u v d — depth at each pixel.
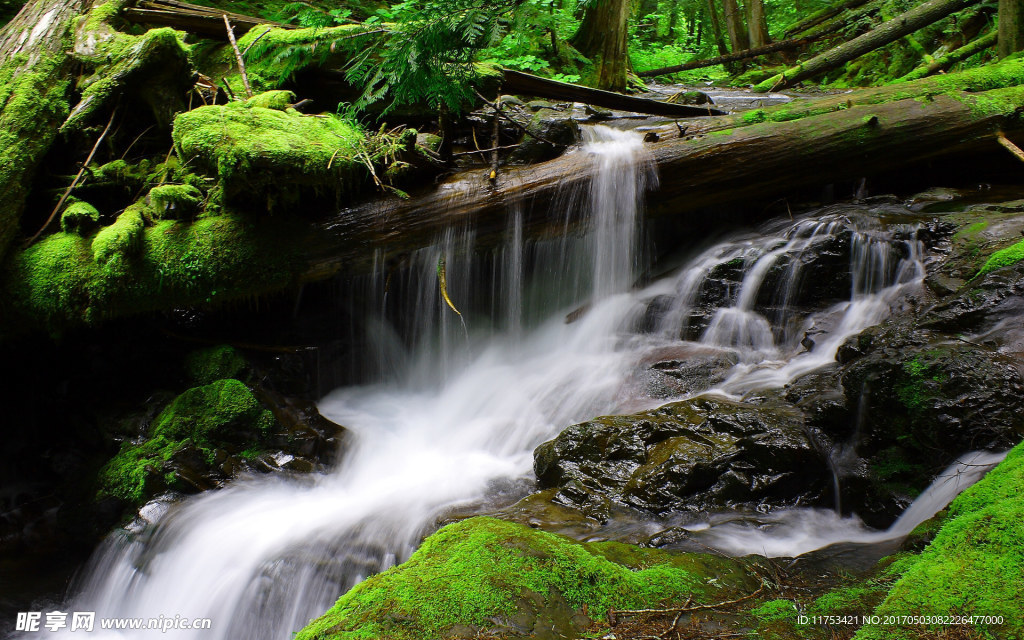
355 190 4.63
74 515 4.11
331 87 5.82
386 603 2.15
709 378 4.33
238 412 4.32
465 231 4.84
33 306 4.43
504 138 5.77
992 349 3.32
